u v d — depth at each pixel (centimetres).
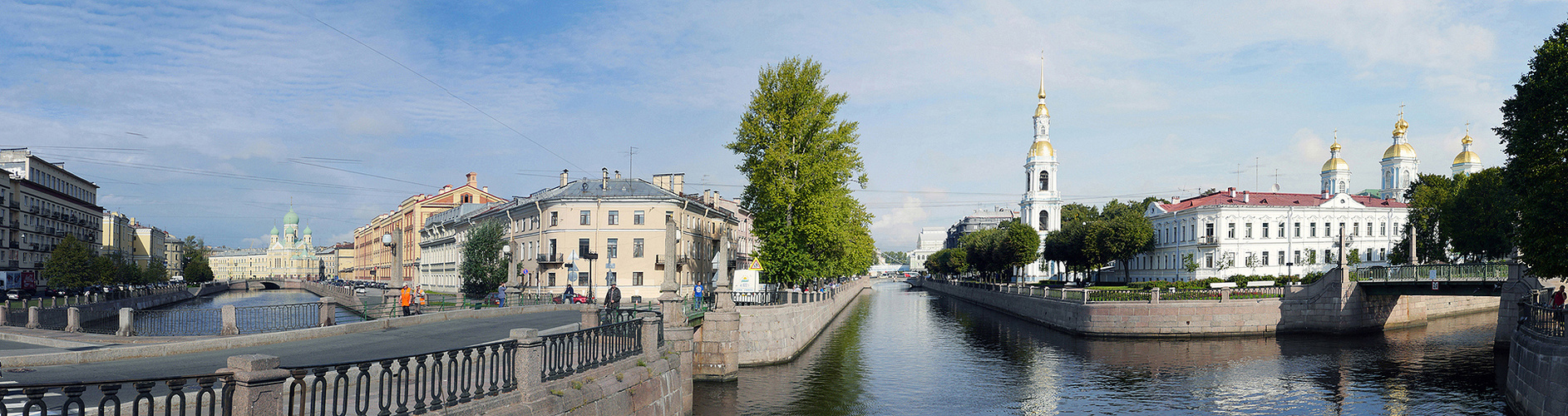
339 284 10256
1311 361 3744
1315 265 8919
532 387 1240
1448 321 5669
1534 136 2730
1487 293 4319
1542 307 2253
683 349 2083
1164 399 2814
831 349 4153
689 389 2084
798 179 4369
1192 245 9162
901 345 4334
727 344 3088
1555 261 2756
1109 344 4512
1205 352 4103
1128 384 3100
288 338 2420
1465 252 6300
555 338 1331
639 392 1623
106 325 4675
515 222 7444
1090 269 9262
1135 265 10600
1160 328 4800
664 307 2303
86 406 1230
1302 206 8988
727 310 3145
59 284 7688
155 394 1338
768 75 4425
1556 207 2662
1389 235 9131
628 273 6544
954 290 10606
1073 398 2828
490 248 5388
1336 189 11569
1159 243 10006
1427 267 4691
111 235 12494
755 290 3741
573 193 6744
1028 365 3578
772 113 4322
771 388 2941
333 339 2445
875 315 6800
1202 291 5050
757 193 4488
